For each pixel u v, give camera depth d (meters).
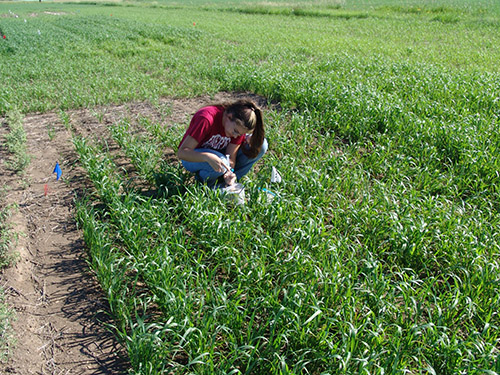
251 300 3.41
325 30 21.62
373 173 5.84
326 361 2.95
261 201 4.57
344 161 5.66
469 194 5.37
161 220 4.20
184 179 5.17
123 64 12.90
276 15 30.97
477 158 5.63
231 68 10.98
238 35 19.55
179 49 15.78
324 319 3.30
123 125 6.96
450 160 5.77
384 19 25.48
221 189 4.68
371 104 7.55
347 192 5.19
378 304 3.33
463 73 10.45
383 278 3.47
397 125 6.91
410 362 3.10
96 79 10.41
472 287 3.64
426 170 5.44
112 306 3.48
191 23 25.67
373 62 11.73
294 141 6.51
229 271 3.72
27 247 4.26
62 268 4.00
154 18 30.23
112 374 3.01
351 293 3.46
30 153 6.39
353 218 4.50
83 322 3.43
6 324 3.28
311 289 3.34
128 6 50.09
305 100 8.37
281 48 14.98
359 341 3.05
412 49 14.63
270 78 9.48
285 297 3.19
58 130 7.38
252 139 4.63
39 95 9.20
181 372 2.91
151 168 5.47
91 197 5.10
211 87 9.77
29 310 3.53
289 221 4.27
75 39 18.64
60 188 5.34
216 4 44.94
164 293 3.40
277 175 4.90
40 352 3.16
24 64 12.85
